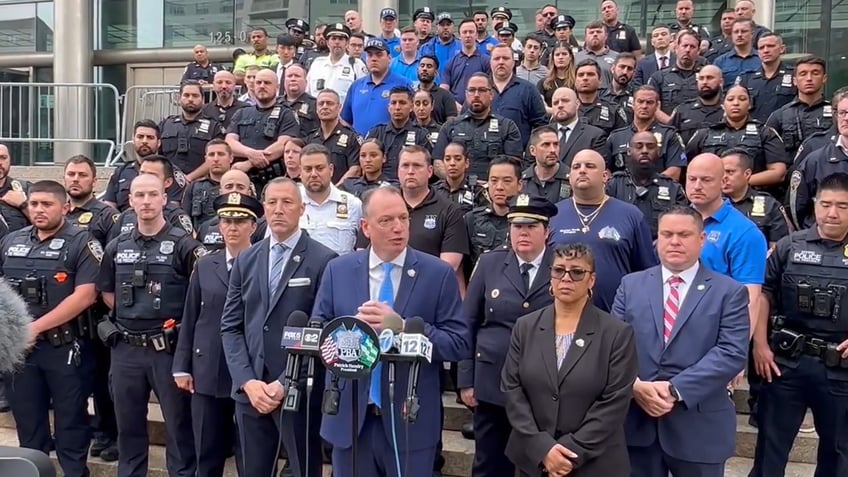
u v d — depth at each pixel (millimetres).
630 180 5449
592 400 3301
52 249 4703
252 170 7105
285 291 3812
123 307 4516
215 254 4336
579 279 3365
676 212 3619
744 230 4102
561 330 3461
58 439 4742
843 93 5305
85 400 4812
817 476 4098
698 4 12344
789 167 6164
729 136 6219
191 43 15094
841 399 3910
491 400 3936
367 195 3566
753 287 4023
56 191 4738
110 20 15344
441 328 3488
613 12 9906
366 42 9219
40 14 15383
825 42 11523
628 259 4230
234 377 3805
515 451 3383
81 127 10758
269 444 3875
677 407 3477
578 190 4289
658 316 3584
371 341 2762
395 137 6918
